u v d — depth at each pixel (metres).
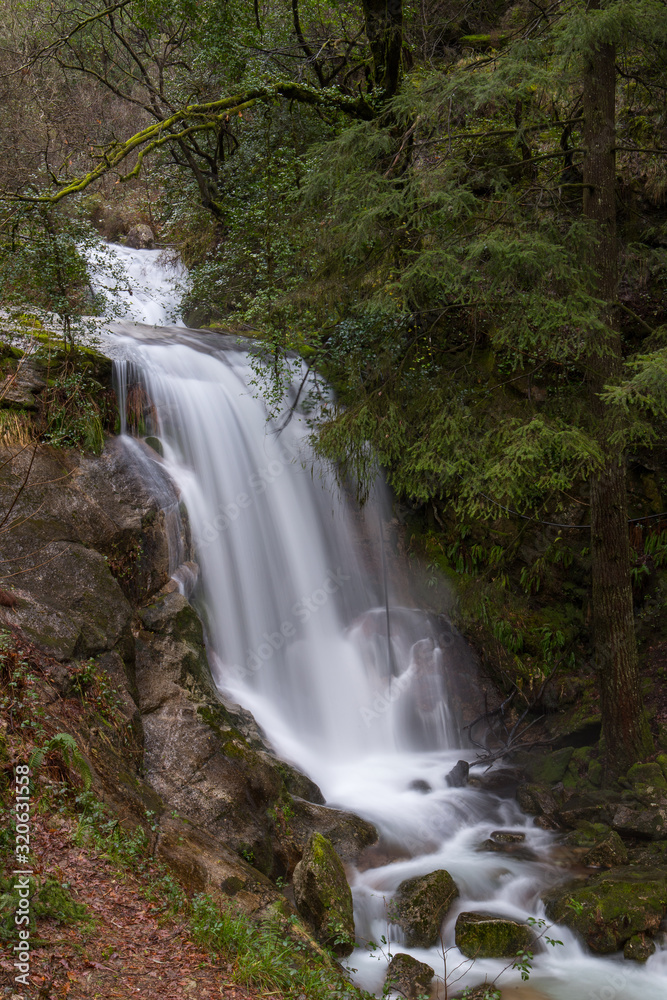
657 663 9.46
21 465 7.42
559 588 10.33
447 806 8.52
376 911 6.54
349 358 9.79
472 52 13.22
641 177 10.55
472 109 8.26
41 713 5.39
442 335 10.74
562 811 8.22
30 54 14.80
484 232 7.60
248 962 4.52
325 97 11.71
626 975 5.96
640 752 8.39
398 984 5.55
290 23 14.04
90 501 7.63
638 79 8.87
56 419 7.97
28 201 8.84
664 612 9.71
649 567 9.99
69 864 4.55
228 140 14.62
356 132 8.29
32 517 7.05
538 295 7.21
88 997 3.70
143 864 4.98
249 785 6.71
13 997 3.46
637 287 10.23
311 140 12.75
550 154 8.30
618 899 6.41
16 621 6.03
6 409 7.69
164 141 11.04
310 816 7.39
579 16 6.70
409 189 8.02
